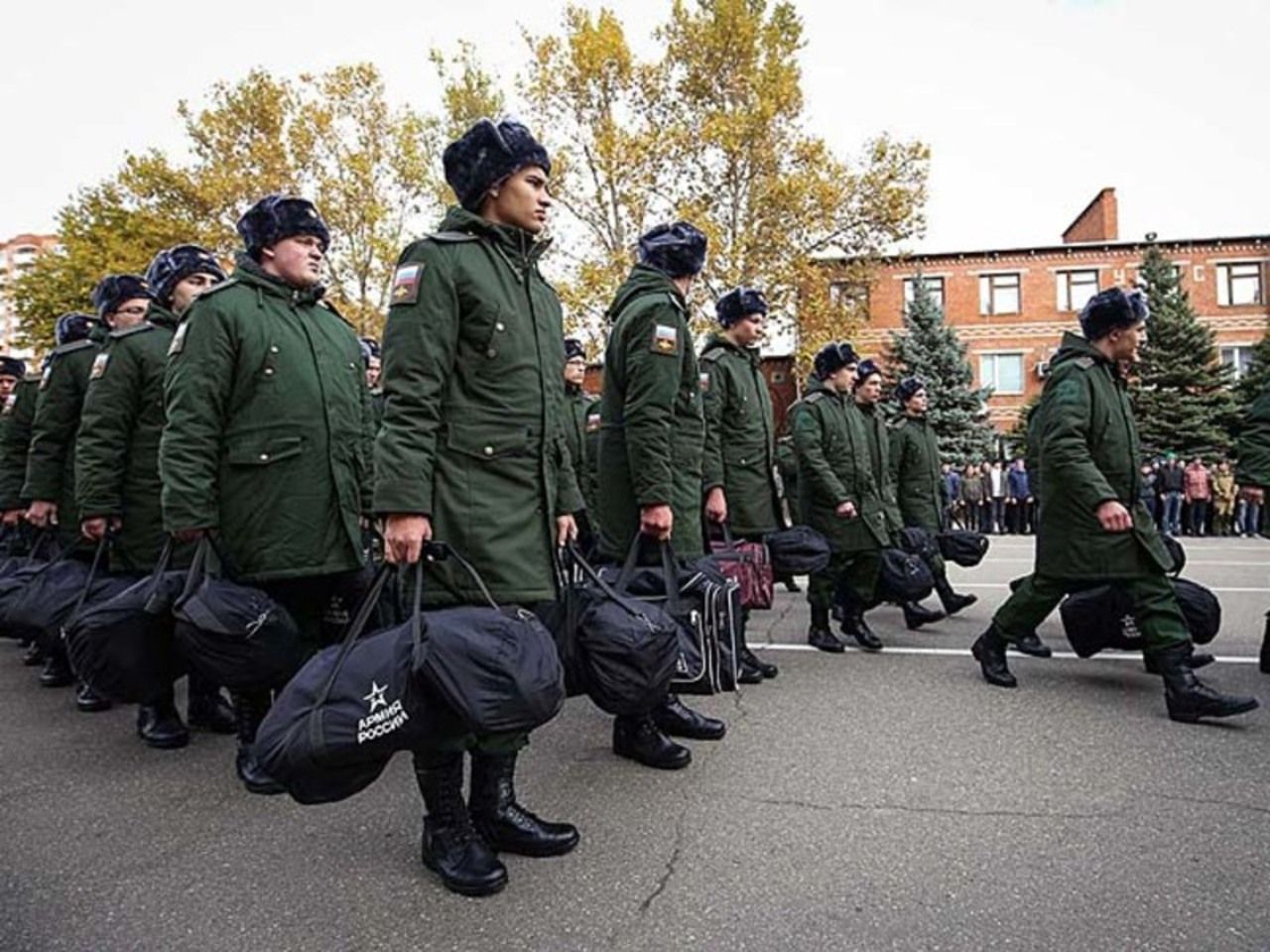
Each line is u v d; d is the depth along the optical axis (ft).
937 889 8.42
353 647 8.12
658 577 12.34
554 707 7.88
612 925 7.87
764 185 80.18
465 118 87.56
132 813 10.65
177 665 11.72
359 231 87.76
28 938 7.82
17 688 17.03
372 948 7.57
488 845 9.05
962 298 113.60
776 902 8.21
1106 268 110.52
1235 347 109.09
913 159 81.15
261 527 11.20
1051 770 11.51
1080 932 7.63
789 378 52.95
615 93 81.20
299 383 11.48
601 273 76.07
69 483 16.31
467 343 8.90
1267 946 7.38
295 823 10.28
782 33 81.30
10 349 96.43
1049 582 15.08
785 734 13.23
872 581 19.40
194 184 85.35
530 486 9.17
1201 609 14.46
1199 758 11.90
